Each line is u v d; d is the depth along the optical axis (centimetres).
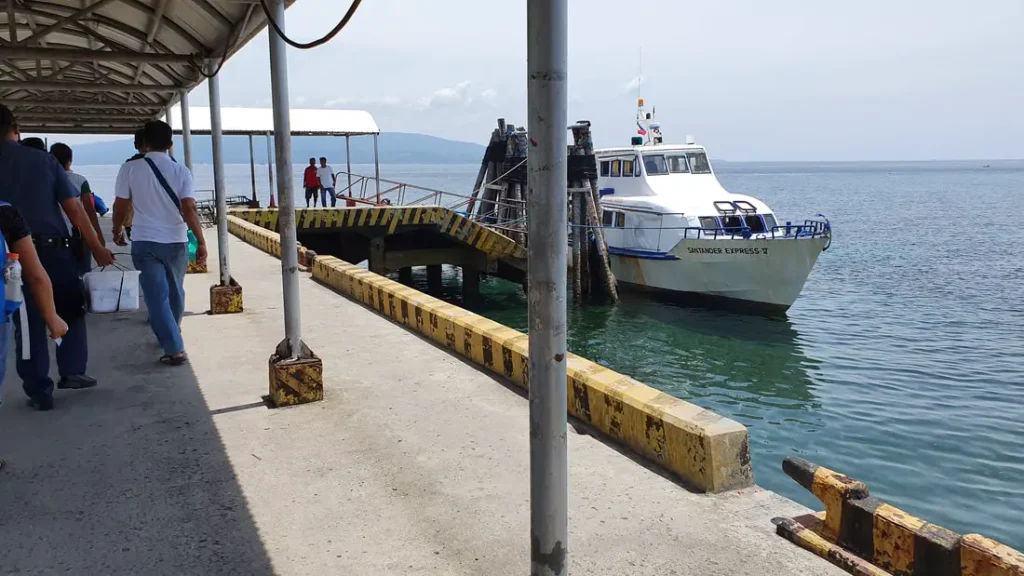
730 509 330
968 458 958
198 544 301
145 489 350
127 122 1499
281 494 346
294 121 2484
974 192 10675
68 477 362
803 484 310
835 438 1041
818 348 1595
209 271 1095
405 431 428
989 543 246
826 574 277
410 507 334
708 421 363
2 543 299
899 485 878
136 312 753
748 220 2027
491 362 550
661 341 1694
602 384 426
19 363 449
